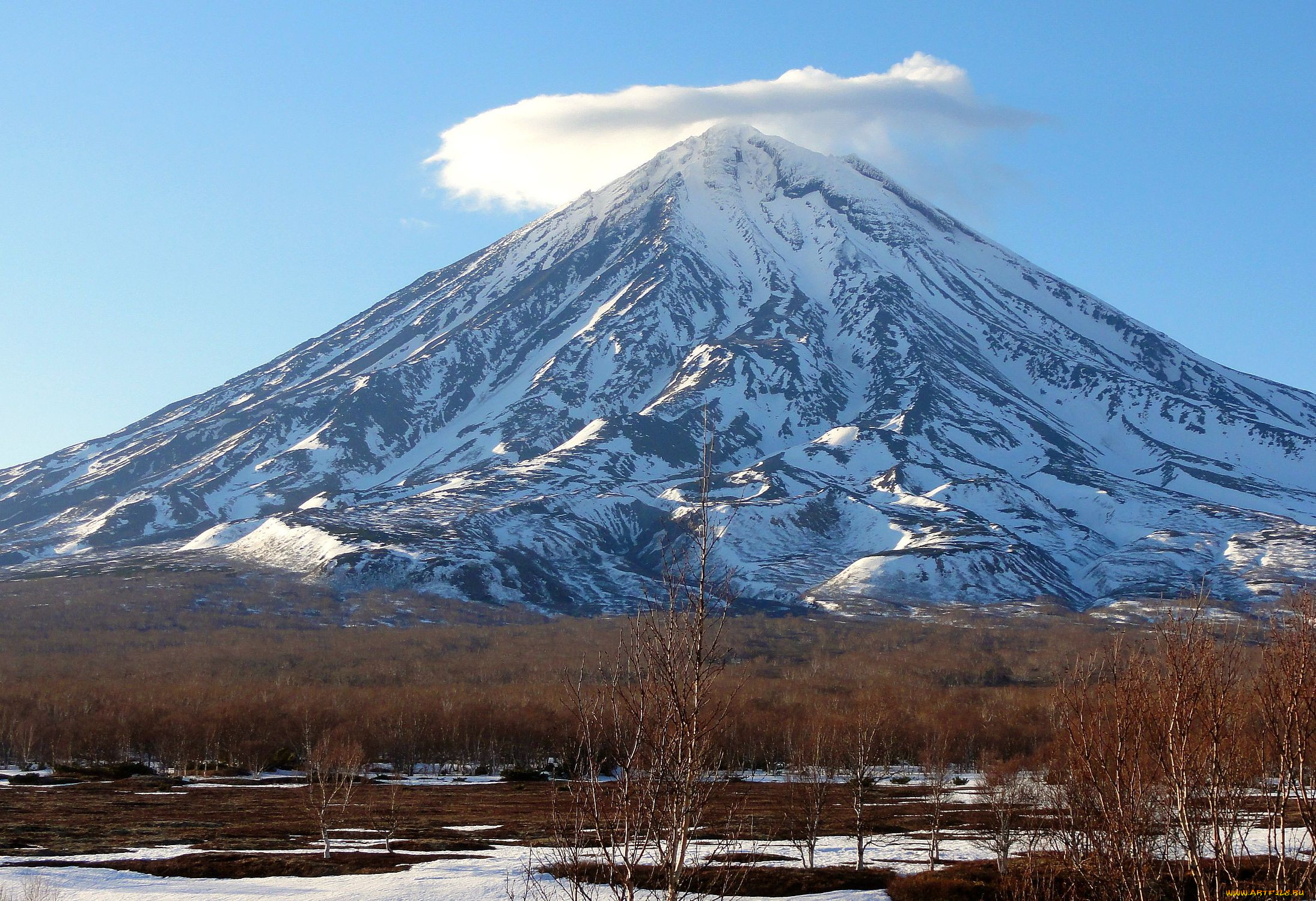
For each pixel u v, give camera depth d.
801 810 73.69
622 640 20.12
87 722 110.88
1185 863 24.53
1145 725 23.92
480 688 135.50
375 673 153.88
